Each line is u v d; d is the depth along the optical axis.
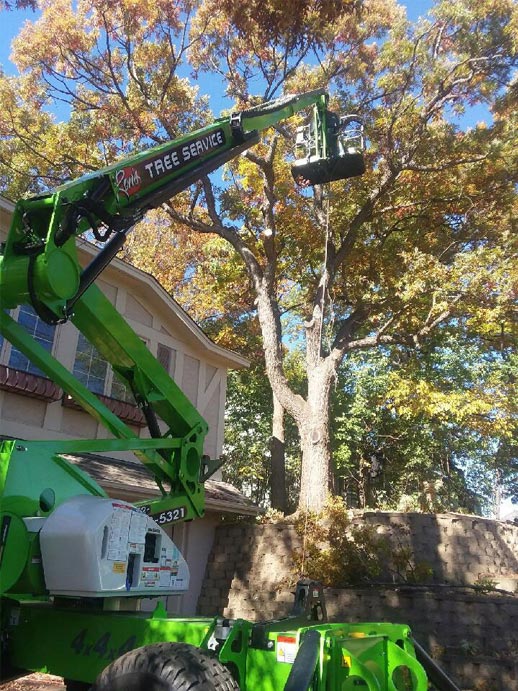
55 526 4.29
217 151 6.96
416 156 16.98
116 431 5.69
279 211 18.75
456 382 21.02
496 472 24.89
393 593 11.20
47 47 16.05
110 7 15.29
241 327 24.69
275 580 13.16
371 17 15.59
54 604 4.79
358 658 4.08
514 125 16.19
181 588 5.00
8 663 4.68
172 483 6.34
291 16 13.49
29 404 11.24
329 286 17.05
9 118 17.19
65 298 4.81
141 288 13.92
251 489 27.59
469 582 12.71
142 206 5.77
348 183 17.83
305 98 9.61
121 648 4.28
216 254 20.67
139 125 16.34
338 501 13.03
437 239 18.44
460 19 15.01
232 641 3.87
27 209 4.82
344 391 23.38
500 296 14.05
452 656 9.73
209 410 15.52
